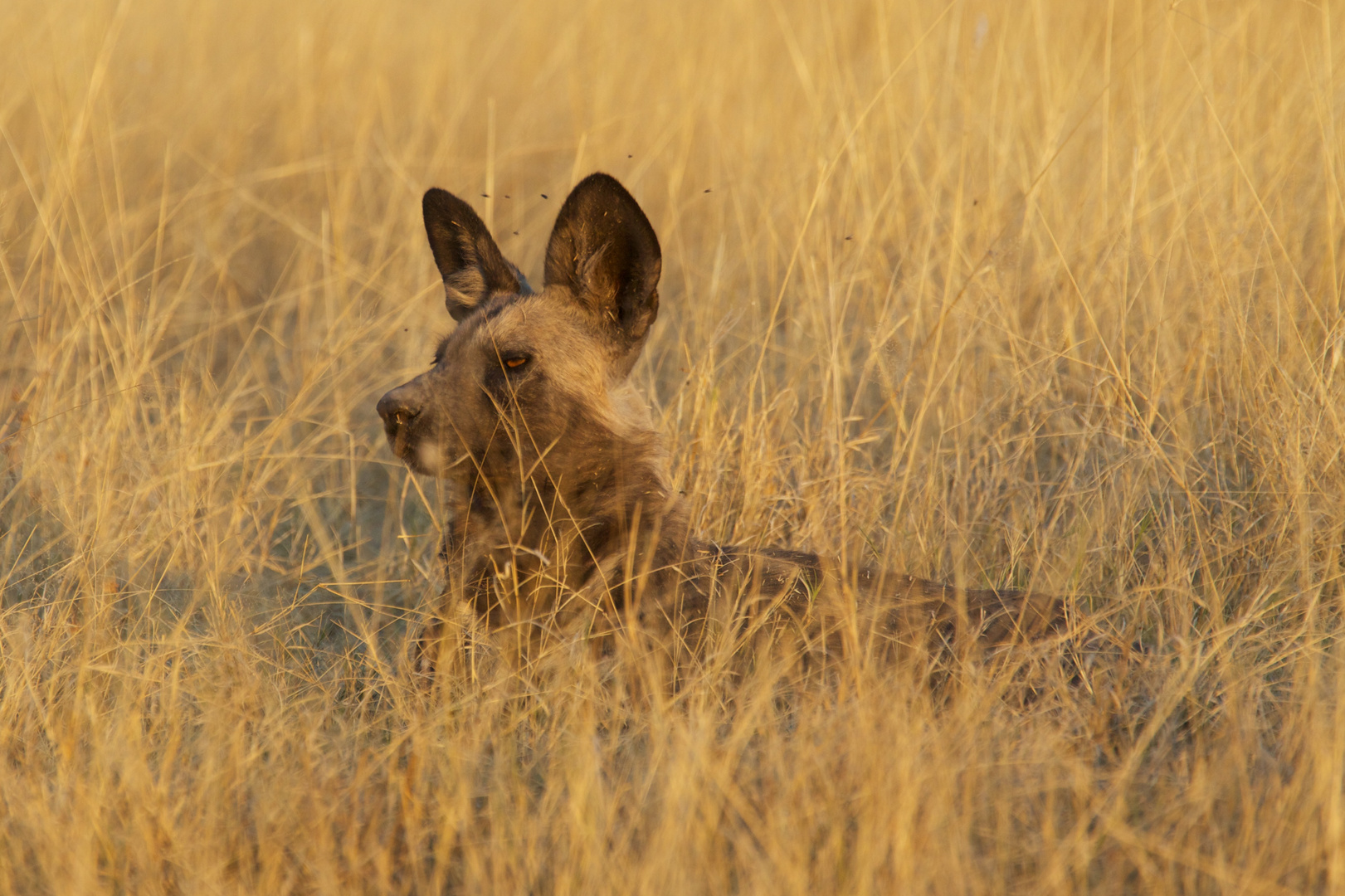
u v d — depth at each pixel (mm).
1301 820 7191
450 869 7598
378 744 9164
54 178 15570
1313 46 15695
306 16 23953
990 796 7551
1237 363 12133
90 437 12570
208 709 8695
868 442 13570
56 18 19422
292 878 7238
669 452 11203
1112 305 13422
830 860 7016
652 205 18562
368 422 15656
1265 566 10367
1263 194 13812
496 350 9805
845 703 8367
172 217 18219
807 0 20734
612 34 22109
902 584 9750
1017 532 11266
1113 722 8617
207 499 12344
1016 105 16125
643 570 9164
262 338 17875
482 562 9805
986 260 13781
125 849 7516
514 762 8172
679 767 7262
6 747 8711
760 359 12555
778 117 18062
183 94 22453
